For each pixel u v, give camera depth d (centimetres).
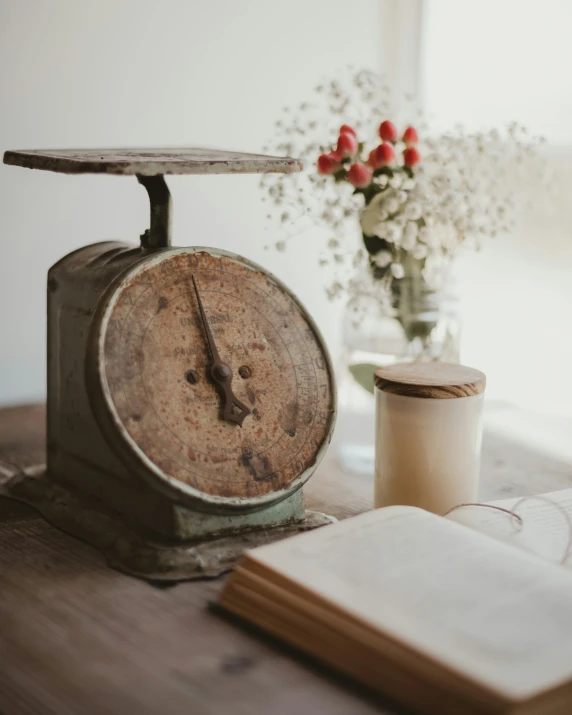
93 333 86
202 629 77
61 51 146
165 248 94
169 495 85
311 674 70
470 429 96
